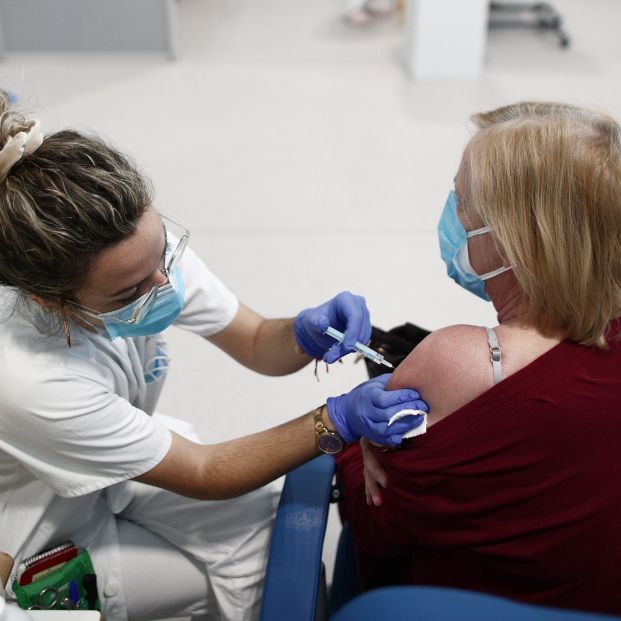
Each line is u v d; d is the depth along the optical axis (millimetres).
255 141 3631
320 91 4117
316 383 2336
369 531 1230
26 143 967
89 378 1138
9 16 4352
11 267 1007
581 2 5348
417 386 1016
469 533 1021
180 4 5379
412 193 3262
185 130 3715
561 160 928
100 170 994
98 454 1151
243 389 2322
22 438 1135
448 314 2600
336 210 3148
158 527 1424
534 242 946
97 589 1310
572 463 938
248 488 1234
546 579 1015
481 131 1035
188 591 1425
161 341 1448
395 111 3914
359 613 752
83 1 4324
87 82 4172
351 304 1353
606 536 969
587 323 944
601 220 918
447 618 719
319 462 1332
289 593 1135
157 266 1093
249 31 4910
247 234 2998
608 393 932
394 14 5168
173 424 1625
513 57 4535
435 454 990
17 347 1090
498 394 942
